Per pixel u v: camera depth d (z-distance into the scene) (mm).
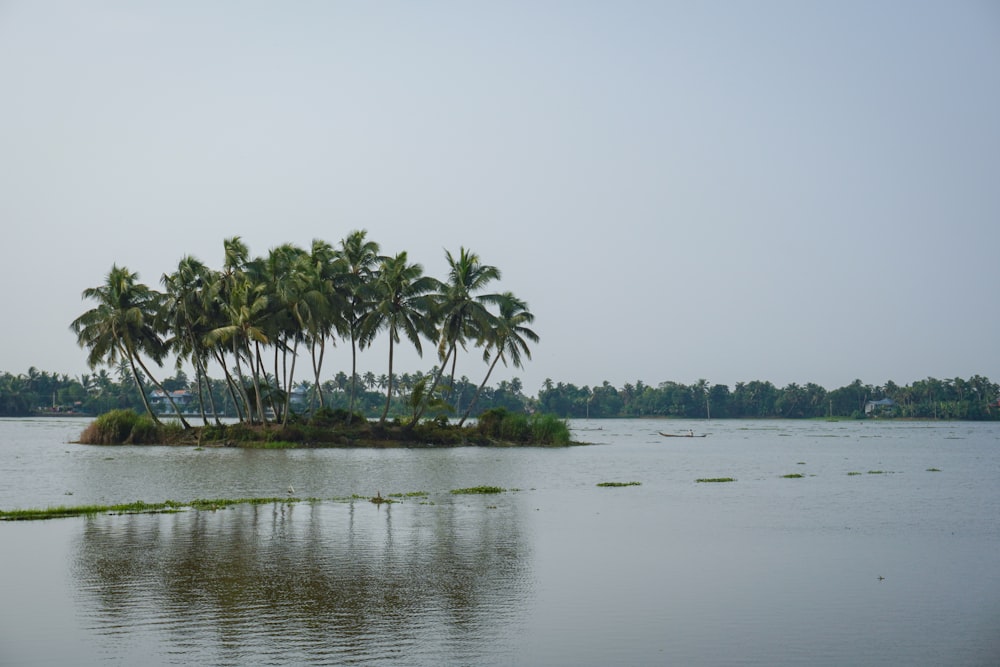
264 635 15461
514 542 25078
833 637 15695
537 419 89250
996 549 24578
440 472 50125
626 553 23516
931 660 14445
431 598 18219
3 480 42719
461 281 80000
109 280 75375
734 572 21141
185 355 80875
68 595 18203
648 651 14781
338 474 47281
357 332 81125
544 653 14625
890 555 23516
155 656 14289
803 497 38406
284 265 76812
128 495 36594
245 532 26312
